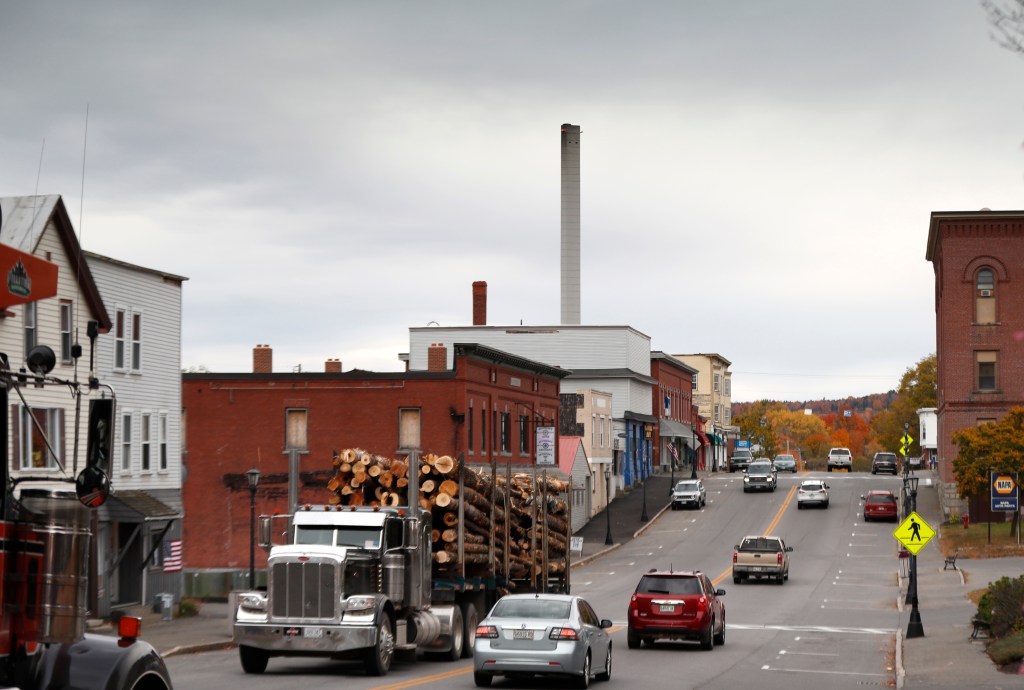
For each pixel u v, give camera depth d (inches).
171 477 1808.6
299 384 2645.2
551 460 3112.7
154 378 1774.1
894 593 2155.5
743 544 2324.1
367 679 1001.5
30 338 1397.6
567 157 5059.1
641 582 1379.2
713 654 1328.7
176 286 1843.0
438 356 2746.1
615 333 4375.0
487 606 1320.1
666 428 4968.0
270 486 2632.9
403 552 1107.3
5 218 1423.5
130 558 1631.4
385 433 2620.6
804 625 1696.6
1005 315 3341.5
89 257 1587.1
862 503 3750.0
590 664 996.6
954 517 3272.6
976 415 3341.5
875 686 1059.3
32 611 355.3
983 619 1386.6
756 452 7017.7
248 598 1028.5
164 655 1186.6
